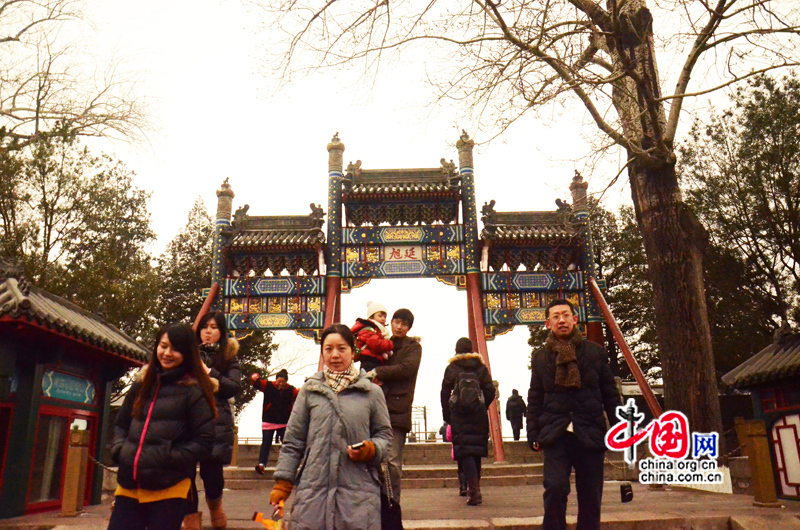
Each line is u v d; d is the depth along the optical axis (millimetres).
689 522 4980
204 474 4652
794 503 6582
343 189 15383
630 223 24125
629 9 9547
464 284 14992
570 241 14430
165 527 3094
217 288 15031
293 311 14930
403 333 5109
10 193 16234
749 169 18531
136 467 3090
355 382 3367
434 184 15297
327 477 3082
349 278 15070
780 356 7520
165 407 3213
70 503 5625
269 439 9453
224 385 4453
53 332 5895
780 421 7273
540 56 8500
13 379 5871
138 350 7523
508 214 15617
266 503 7250
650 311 23578
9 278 6062
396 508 3359
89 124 18312
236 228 15578
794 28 8430
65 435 6586
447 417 6820
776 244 18531
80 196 18094
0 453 5691
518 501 7117
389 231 15328
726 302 18609
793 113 18094
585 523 4125
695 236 9648
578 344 4281
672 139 9570
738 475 7883
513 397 17219
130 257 25172
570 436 4191
